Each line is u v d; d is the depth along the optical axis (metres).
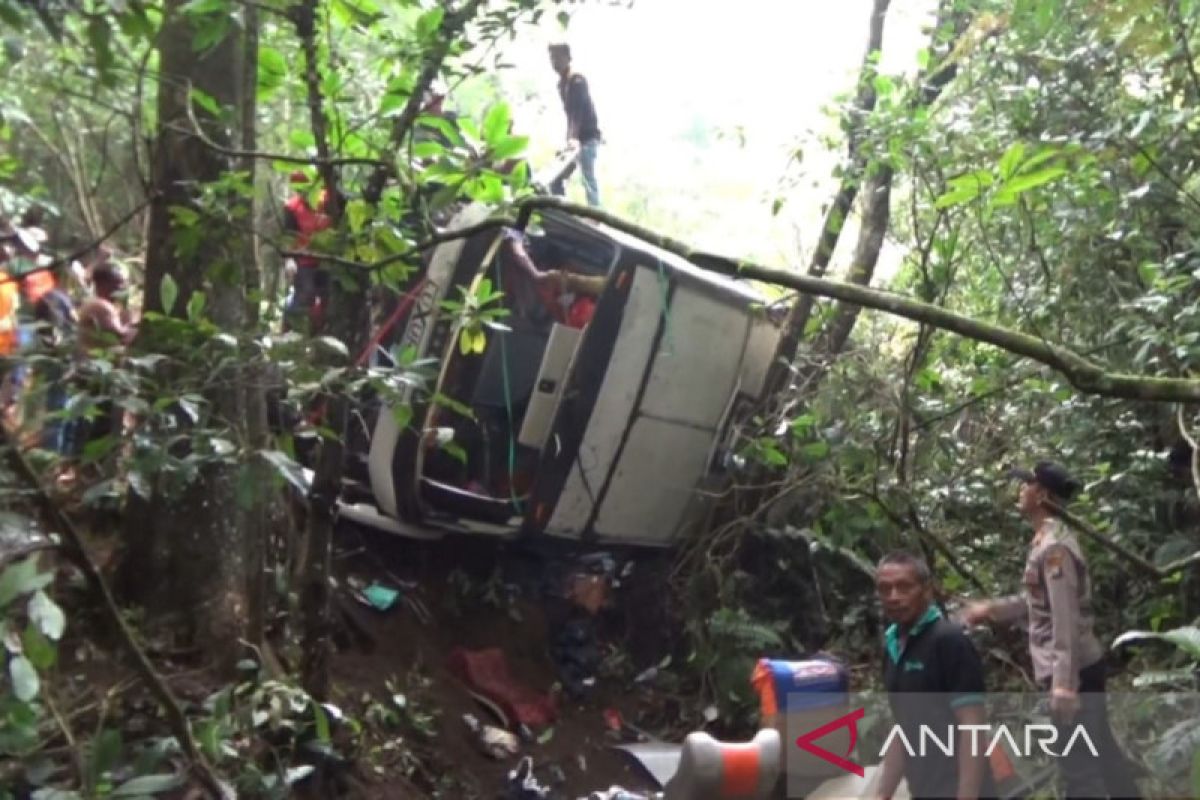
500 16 4.73
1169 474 6.48
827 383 7.96
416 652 7.17
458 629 7.65
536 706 7.28
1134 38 5.90
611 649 8.15
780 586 8.16
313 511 5.34
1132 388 3.28
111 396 3.89
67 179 7.28
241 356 4.38
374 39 5.27
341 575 7.32
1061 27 6.45
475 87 6.99
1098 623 6.35
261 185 5.40
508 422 7.40
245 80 4.86
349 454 7.42
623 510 7.94
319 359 4.90
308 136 4.98
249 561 5.59
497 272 7.08
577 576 8.24
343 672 6.57
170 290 4.35
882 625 7.71
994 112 6.76
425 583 7.79
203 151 5.08
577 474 7.51
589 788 6.82
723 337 8.20
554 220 7.54
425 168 4.96
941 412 7.75
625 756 7.18
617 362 7.47
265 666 5.47
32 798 3.76
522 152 4.76
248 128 4.95
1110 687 5.50
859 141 7.52
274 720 5.04
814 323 8.24
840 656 7.75
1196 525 6.45
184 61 5.05
